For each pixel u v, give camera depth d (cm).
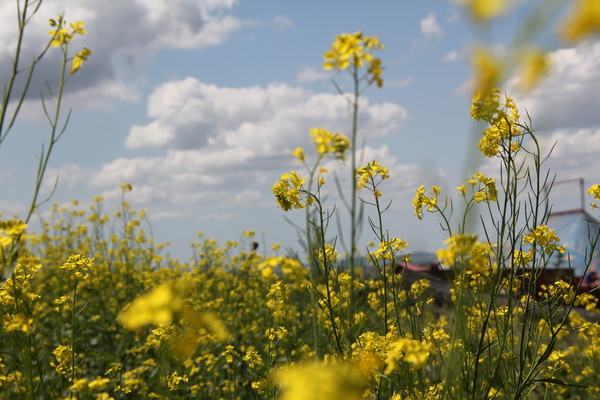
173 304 131
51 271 848
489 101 133
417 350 183
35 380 373
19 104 242
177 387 393
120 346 627
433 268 617
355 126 183
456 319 191
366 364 202
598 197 320
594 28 49
